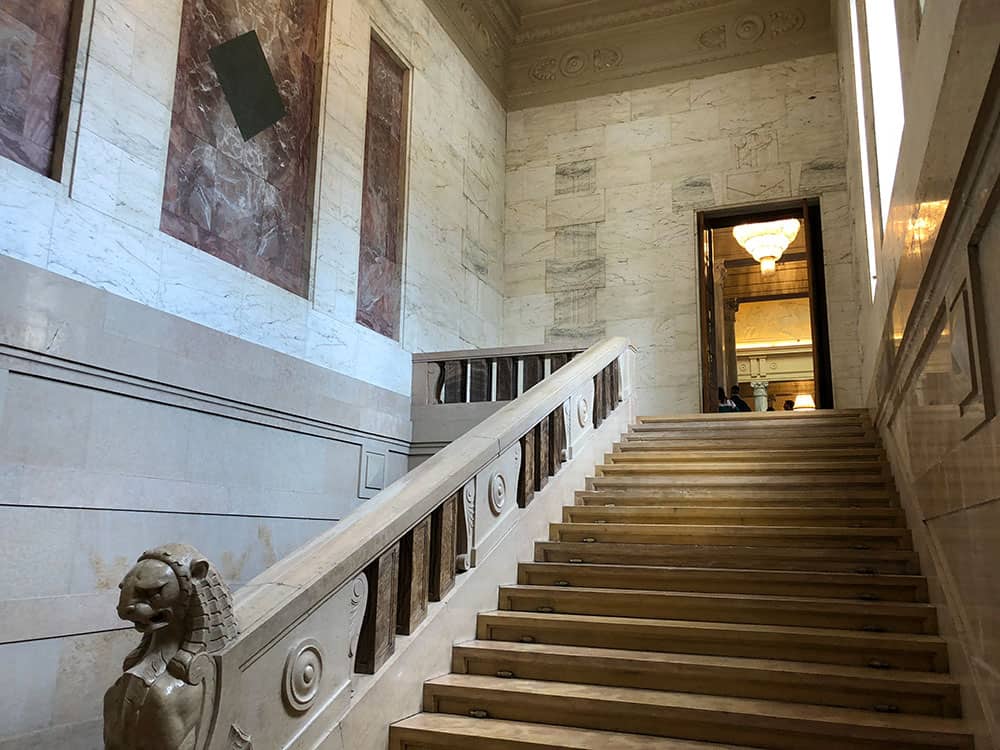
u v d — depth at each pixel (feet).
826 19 37.91
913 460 14.78
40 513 15.06
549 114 41.83
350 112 28.17
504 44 42.39
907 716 10.61
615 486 20.58
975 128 7.02
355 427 25.49
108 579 16.28
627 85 40.73
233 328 21.54
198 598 8.25
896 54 19.58
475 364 29.17
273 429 21.88
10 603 14.23
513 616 13.97
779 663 12.07
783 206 37.55
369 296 29.37
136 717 7.80
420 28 34.12
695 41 39.91
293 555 10.60
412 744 10.95
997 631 8.50
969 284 8.20
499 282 40.22
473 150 38.34
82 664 15.53
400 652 11.69
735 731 10.66
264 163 24.02
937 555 12.75
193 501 18.71
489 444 15.01
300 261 25.31
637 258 38.68
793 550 15.49
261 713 8.95
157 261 19.25
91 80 18.01
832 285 35.29
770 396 67.62
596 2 40.63
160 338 18.19
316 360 24.98
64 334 15.80
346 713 10.37
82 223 17.35
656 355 37.37
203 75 21.88
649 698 11.37
